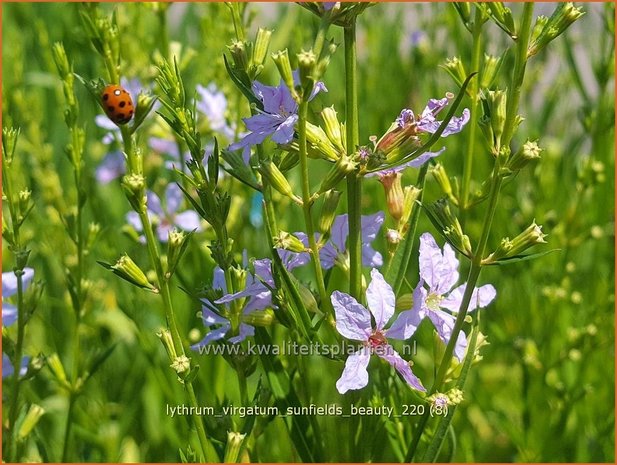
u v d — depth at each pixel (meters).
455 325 0.11
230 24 0.18
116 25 0.13
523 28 0.10
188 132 0.11
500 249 0.10
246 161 0.12
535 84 0.23
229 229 0.16
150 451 0.19
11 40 0.22
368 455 0.13
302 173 0.11
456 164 0.21
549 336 0.19
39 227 0.20
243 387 0.12
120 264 0.11
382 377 0.13
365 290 0.12
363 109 0.22
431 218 0.11
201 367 0.16
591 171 0.19
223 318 0.12
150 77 0.18
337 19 0.10
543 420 0.19
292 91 0.10
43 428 0.19
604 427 0.18
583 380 0.20
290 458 0.16
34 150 0.20
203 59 0.21
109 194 0.22
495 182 0.10
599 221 0.21
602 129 0.19
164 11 0.17
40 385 0.19
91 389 0.20
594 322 0.19
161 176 0.22
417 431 0.12
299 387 0.14
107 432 0.18
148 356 0.17
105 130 0.23
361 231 0.12
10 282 0.13
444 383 0.11
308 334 0.11
